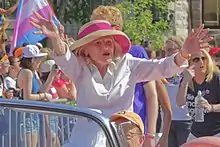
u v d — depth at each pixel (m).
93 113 4.38
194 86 8.81
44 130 4.36
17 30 11.68
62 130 4.37
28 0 11.38
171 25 24.81
